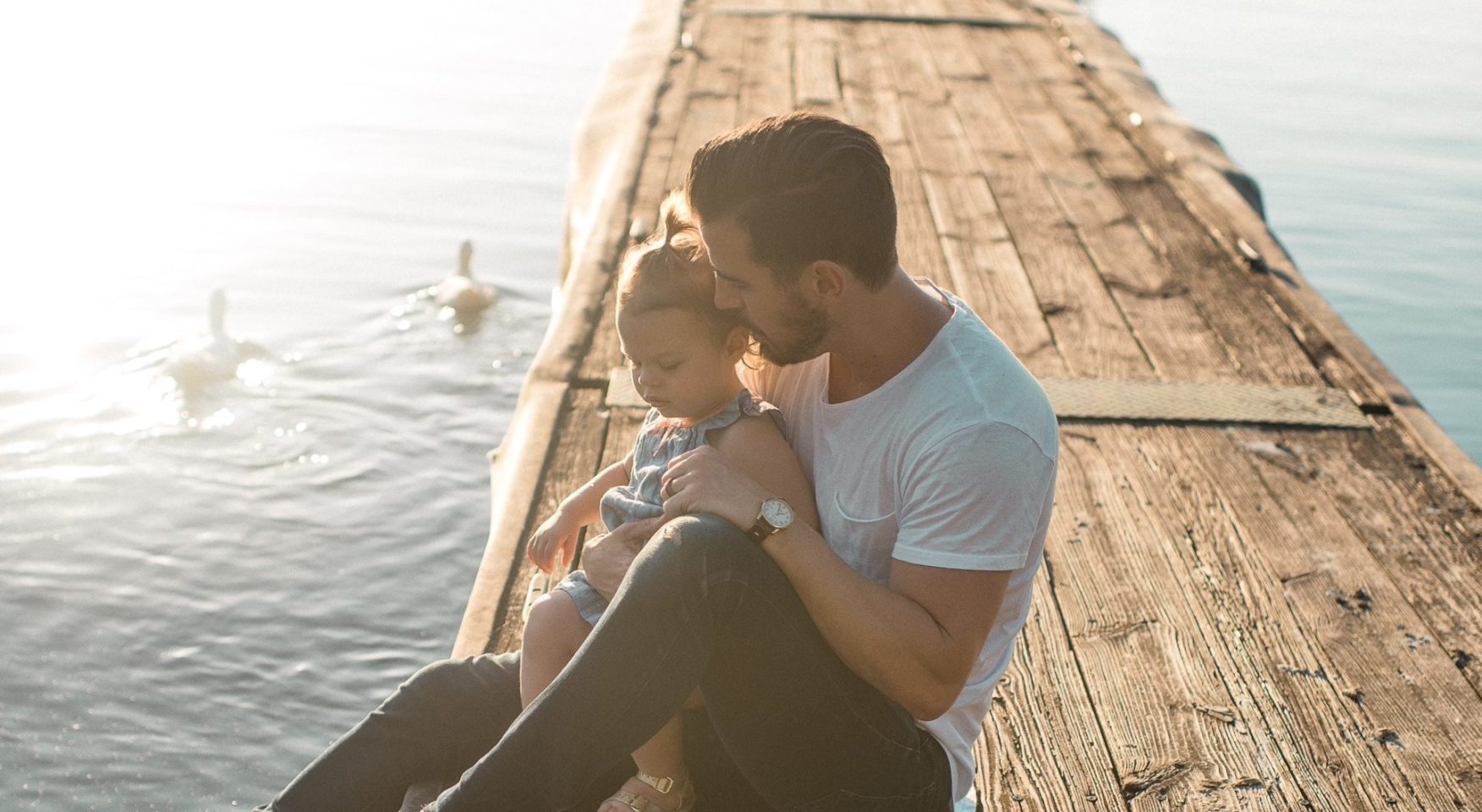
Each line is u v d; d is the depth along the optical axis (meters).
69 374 10.83
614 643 1.91
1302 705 2.89
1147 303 5.14
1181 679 2.96
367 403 10.41
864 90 7.96
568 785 1.94
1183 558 3.44
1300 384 4.50
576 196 6.54
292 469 9.61
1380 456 4.03
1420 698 2.93
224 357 10.87
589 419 4.02
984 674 2.16
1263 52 19.16
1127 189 6.45
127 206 14.55
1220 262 5.57
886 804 2.08
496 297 12.31
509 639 2.94
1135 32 20.08
